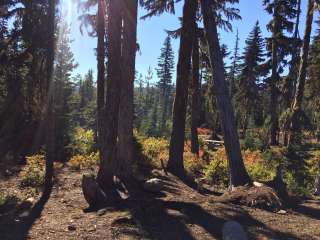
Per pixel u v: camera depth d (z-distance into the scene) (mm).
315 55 31438
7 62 18312
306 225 9320
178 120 15797
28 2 16703
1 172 15016
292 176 14656
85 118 46156
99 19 18422
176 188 12789
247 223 9195
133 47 13172
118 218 8922
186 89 15789
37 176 13227
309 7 18609
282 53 31594
